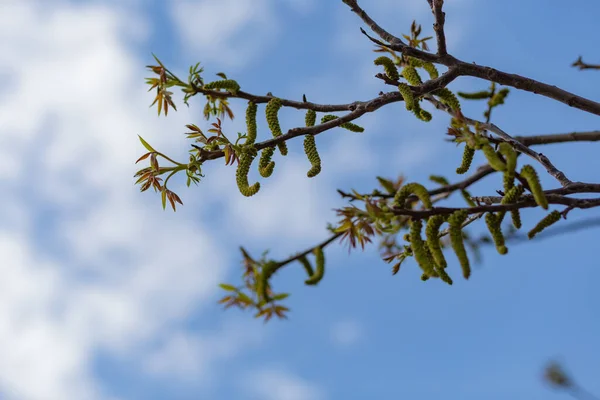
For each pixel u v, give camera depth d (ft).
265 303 10.83
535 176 10.91
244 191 14.03
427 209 11.28
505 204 11.37
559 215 11.67
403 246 14.15
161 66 13.46
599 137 13.51
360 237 11.36
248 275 11.27
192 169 14.56
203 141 14.49
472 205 11.60
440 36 14.02
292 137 14.30
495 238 11.34
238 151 14.15
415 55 14.15
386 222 11.17
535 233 11.75
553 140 13.98
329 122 14.40
